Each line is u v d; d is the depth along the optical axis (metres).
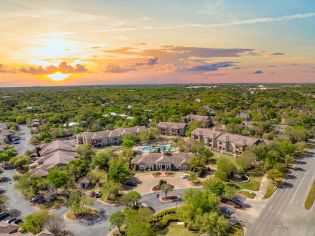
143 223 62.12
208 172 107.94
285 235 65.50
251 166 110.38
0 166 119.50
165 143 152.25
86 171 106.38
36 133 184.12
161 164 111.44
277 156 109.06
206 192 73.94
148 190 92.19
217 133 145.12
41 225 65.69
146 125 188.88
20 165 115.69
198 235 65.31
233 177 100.06
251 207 78.62
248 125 175.00
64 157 116.06
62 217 75.75
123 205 81.94
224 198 82.88
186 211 67.75
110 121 195.38
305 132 145.88
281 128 166.38
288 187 91.69
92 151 128.75
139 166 112.31
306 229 67.81
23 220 74.19
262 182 96.00
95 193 88.88
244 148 127.00
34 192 87.06
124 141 140.25
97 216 76.00
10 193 92.06
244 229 67.81
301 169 108.31
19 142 164.62
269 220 71.81
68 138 168.38
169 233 66.62
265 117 198.50
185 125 173.25
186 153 118.75
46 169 106.12
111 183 90.44
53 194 88.25
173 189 92.50
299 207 78.38
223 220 63.12
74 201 77.88
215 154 132.38
